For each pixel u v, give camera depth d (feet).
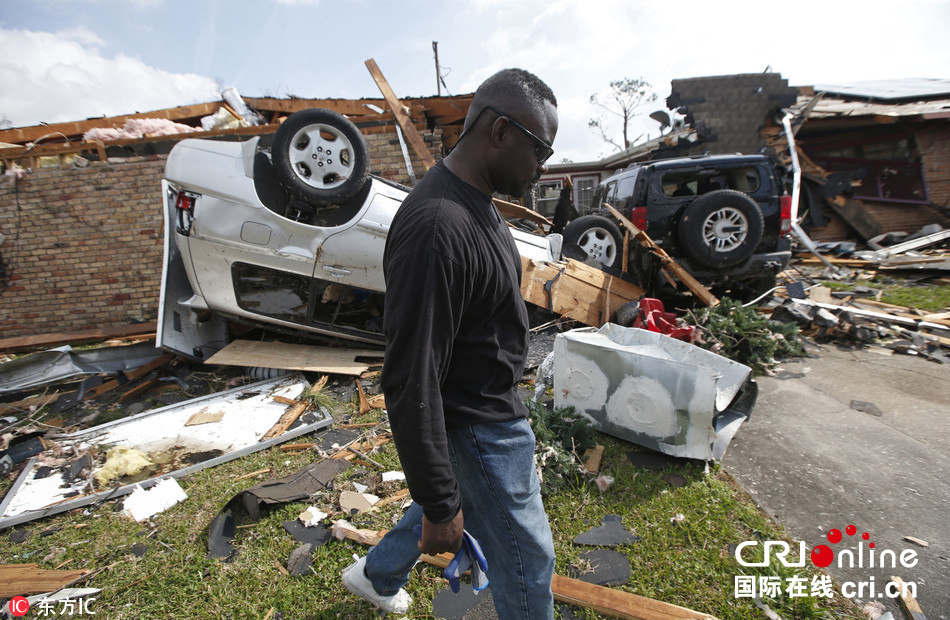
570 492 8.12
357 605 6.02
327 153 12.32
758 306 19.17
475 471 3.95
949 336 14.99
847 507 7.67
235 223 12.22
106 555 7.11
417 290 3.21
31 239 20.66
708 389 8.32
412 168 21.29
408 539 4.94
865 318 16.34
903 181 33.60
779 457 9.13
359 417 11.35
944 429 9.87
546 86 4.04
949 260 23.75
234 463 9.45
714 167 18.72
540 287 15.53
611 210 18.93
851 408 11.03
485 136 3.87
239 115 25.13
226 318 13.79
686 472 8.62
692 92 33.65
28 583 6.53
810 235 34.53
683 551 6.81
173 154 12.05
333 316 13.99
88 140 20.76
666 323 13.82
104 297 21.44
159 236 21.15
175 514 7.95
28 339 20.17
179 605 6.18
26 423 11.69
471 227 3.50
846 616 5.80
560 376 10.28
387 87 21.22
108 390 13.58
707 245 17.35
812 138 35.06
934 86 40.83
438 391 3.34
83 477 9.09
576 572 6.53
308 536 7.26
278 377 13.42
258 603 6.15
